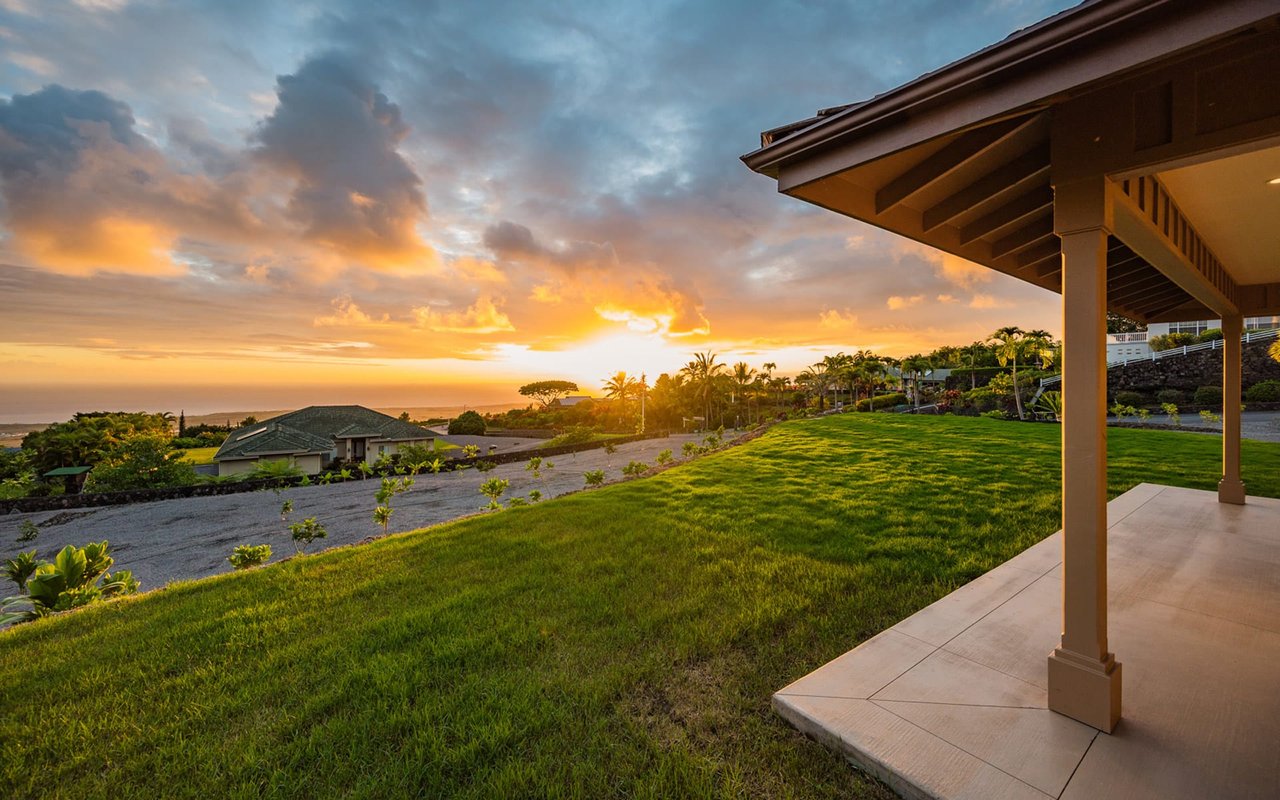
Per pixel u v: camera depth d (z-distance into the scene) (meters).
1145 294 5.74
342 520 13.14
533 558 5.16
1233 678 2.55
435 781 2.09
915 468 9.62
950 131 2.02
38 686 3.01
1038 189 2.96
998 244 3.75
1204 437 14.27
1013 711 2.32
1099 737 2.13
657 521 6.51
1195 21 1.50
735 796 1.96
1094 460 2.15
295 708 2.69
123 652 3.45
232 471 24.77
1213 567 4.07
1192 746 2.06
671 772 2.11
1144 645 2.89
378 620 3.75
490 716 2.52
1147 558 4.30
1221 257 4.38
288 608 4.13
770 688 2.71
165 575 9.48
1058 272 4.68
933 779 1.92
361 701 2.72
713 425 50.66
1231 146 1.75
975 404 29.56
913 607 3.64
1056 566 4.21
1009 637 3.04
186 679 3.03
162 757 2.34
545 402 78.56
